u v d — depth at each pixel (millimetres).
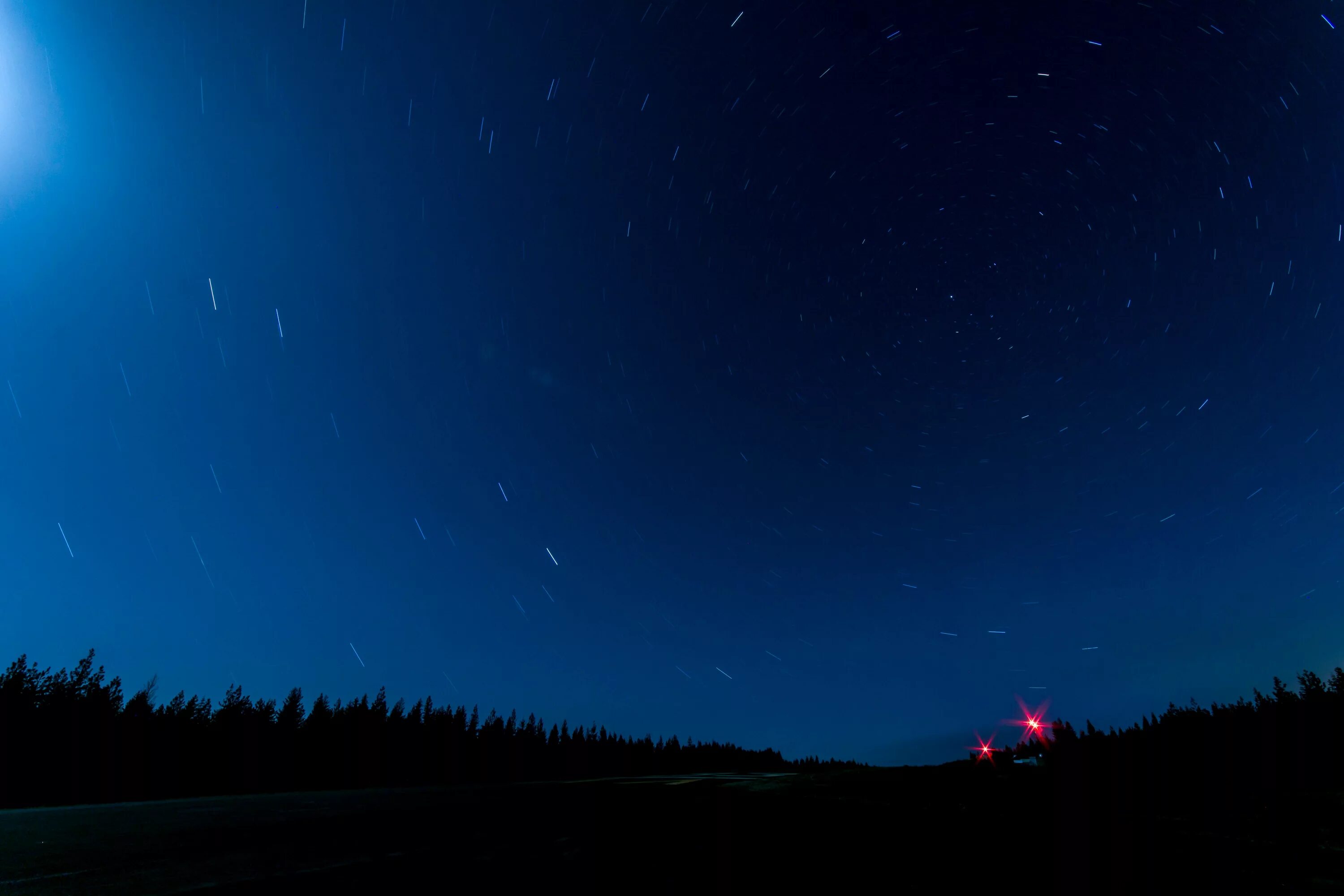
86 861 7738
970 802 14383
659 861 8492
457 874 7414
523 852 8945
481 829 11039
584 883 7203
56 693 33500
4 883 6645
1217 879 7984
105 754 33469
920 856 8992
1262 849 9281
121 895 6109
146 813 13125
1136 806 13383
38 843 8875
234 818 11969
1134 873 8234
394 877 7137
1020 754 21656
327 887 6582
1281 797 13461
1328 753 19672
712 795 17828
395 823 11617
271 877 6965
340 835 10000
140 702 36781
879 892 7207
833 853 9164
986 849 9406
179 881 6719
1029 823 11695
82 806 15477
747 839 10258
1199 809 12758
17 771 30188
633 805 15219
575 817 13008
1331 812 11453
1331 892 7387
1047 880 7895
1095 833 10688
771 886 7305
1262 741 21844
